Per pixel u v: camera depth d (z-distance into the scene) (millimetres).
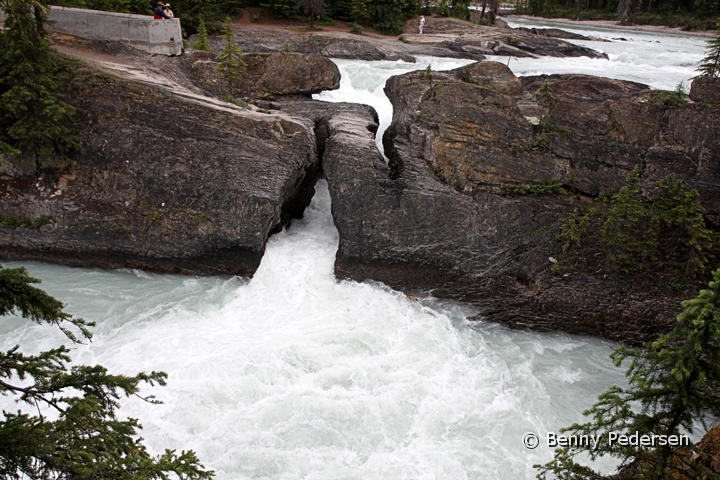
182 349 14914
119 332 15516
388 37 41188
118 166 19391
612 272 17500
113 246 18625
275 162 19906
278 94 25750
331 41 34719
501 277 17969
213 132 20219
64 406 12789
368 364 14867
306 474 11695
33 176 18938
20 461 6082
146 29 24953
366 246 18672
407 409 13523
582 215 19109
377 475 11766
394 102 24406
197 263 18719
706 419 13117
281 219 20953
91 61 22703
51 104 18484
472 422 13312
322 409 13266
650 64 36750
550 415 13734
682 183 18625
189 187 19125
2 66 18266
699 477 8180
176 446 12094
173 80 24031
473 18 57562
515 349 16188
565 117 21062
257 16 41094
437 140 20547
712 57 21750
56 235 18625
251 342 15305
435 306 17828
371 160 19906
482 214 19047
